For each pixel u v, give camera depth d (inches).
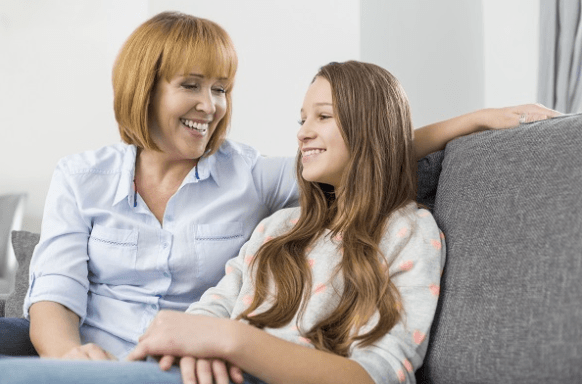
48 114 191.6
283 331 49.8
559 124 48.1
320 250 54.2
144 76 61.9
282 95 167.0
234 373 41.2
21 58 191.5
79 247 62.8
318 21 166.4
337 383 41.6
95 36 193.5
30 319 59.8
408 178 54.6
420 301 47.6
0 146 190.2
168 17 63.8
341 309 49.7
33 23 192.1
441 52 171.5
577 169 44.1
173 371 38.9
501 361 42.1
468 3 173.9
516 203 46.9
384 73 55.7
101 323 62.4
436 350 46.8
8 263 171.9
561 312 39.9
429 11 170.7
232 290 57.1
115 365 35.6
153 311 62.6
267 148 167.2
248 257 57.9
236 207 65.2
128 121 63.3
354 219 52.5
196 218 63.9
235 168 67.1
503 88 170.9
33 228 189.8
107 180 64.9
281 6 167.6
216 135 66.4
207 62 61.9
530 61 164.9
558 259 41.8
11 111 191.0
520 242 45.0
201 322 41.6
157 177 65.4
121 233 63.1
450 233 51.3
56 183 65.1
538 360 40.1
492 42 173.8
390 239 51.3
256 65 167.5
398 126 54.6
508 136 51.0
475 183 51.3
